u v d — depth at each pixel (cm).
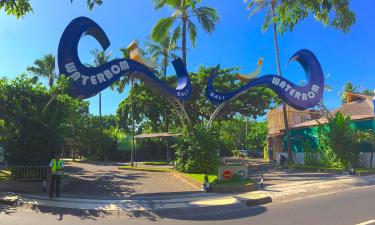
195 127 2388
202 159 2323
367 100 3631
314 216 1086
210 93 2444
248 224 1020
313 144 3453
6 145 1797
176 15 3231
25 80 1950
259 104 3694
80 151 5075
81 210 1268
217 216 1177
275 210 1230
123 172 2708
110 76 1898
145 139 5041
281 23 678
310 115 4484
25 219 1105
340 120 2780
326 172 2684
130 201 1426
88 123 4759
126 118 4975
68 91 1802
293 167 3091
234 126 7588
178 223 1074
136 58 2098
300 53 2573
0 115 1894
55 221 1087
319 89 2603
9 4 1199
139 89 3950
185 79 2388
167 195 1573
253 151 6862
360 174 2427
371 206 1227
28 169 1733
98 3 947
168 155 4403
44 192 1622
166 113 4581
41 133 1772
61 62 1778
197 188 1788
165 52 4081
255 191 1669
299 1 641
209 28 3269
